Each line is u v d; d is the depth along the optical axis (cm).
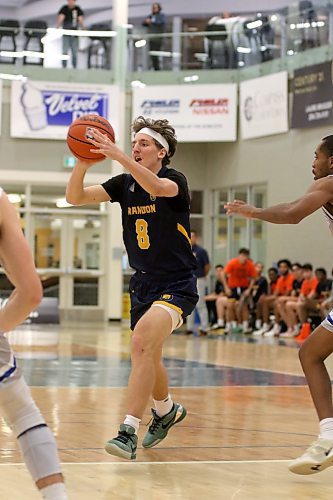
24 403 367
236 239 2681
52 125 2675
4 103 2656
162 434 645
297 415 835
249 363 1416
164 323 596
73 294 2766
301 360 555
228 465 584
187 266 619
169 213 611
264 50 2461
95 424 746
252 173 2542
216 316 2419
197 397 969
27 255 350
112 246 2756
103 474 546
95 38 2692
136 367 588
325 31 2217
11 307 349
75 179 604
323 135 2236
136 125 638
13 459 584
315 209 531
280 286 2167
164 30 2659
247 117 2539
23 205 2708
